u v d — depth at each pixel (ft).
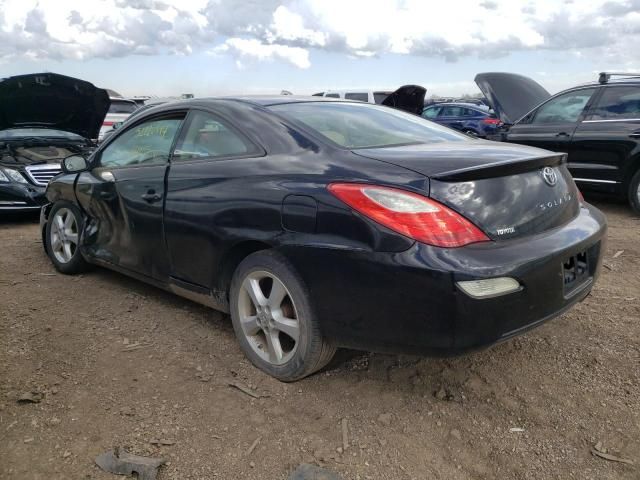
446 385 9.25
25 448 7.55
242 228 9.28
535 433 8.03
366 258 7.72
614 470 7.29
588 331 11.06
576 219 9.29
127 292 13.48
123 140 13.06
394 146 9.27
